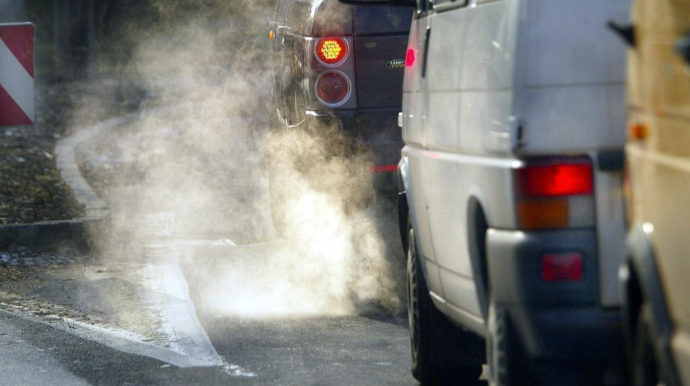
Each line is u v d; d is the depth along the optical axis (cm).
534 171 1211
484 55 1336
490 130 1293
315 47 2306
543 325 1210
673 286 1005
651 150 1057
